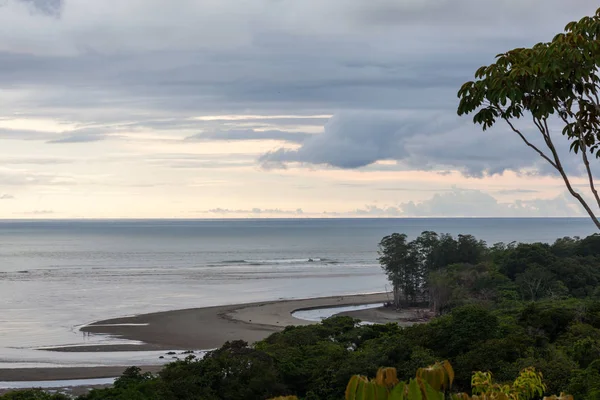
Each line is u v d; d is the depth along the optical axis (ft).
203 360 130.52
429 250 368.07
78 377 170.40
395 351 135.13
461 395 15.48
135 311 293.84
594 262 334.03
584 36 27.96
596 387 92.43
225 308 304.30
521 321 162.50
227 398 118.83
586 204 28.60
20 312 287.69
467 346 134.92
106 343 219.82
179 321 265.75
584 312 162.61
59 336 231.91
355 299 351.87
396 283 343.46
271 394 122.42
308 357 142.51
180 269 534.78
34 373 173.88
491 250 395.55
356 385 12.20
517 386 33.58
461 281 307.37
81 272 496.64
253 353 130.82
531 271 296.30
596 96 28.96
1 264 575.38
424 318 299.38
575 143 32.27
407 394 11.91
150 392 121.70
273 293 373.40
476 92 28.96
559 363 111.45
